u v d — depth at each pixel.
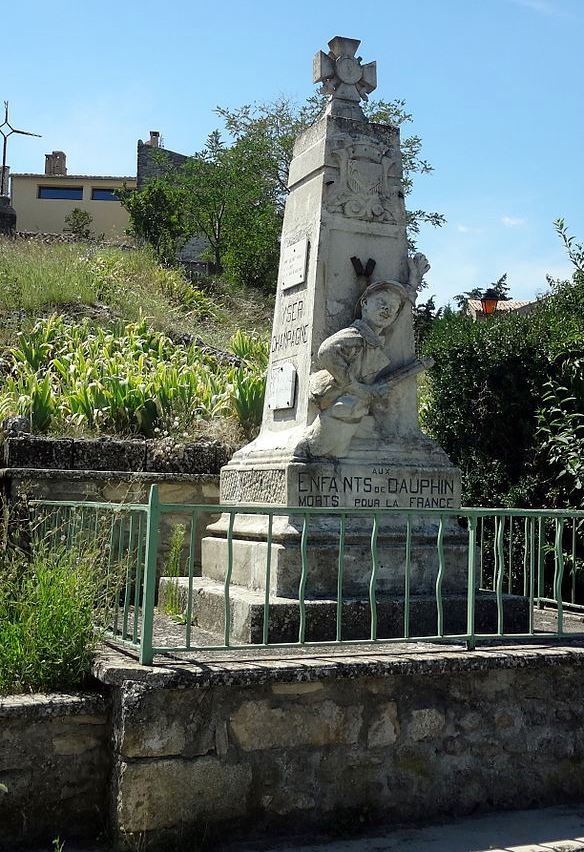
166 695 4.83
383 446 6.85
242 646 5.07
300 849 4.84
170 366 11.90
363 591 6.36
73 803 4.93
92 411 9.97
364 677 5.24
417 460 6.91
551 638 6.16
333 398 6.70
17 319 13.78
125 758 4.74
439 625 5.60
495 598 6.47
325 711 5.17
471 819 5.36
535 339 9.38
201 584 6.99
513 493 9.09
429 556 6.61
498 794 5.54
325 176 7.01
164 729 4.81
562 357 9.12
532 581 6.06
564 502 8.84
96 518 6.00
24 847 4.78
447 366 9.93
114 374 11.16
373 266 7.04
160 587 7.53
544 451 9.05
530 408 9.34
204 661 5.12
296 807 5.07
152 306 16.61
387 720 5.31
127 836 4.69
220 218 30.27
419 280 7.12
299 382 6.96
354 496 6.62
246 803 4.96
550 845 4.95
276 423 7.27
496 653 5.57
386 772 5.28
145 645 4.96
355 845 4.92
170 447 8.64
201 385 11.09
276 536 6.32
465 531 6.88
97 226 38.94
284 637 5.83
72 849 4.78
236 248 28.52
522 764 5.62
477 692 5.55
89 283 16.34
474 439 9.67
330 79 7.32
